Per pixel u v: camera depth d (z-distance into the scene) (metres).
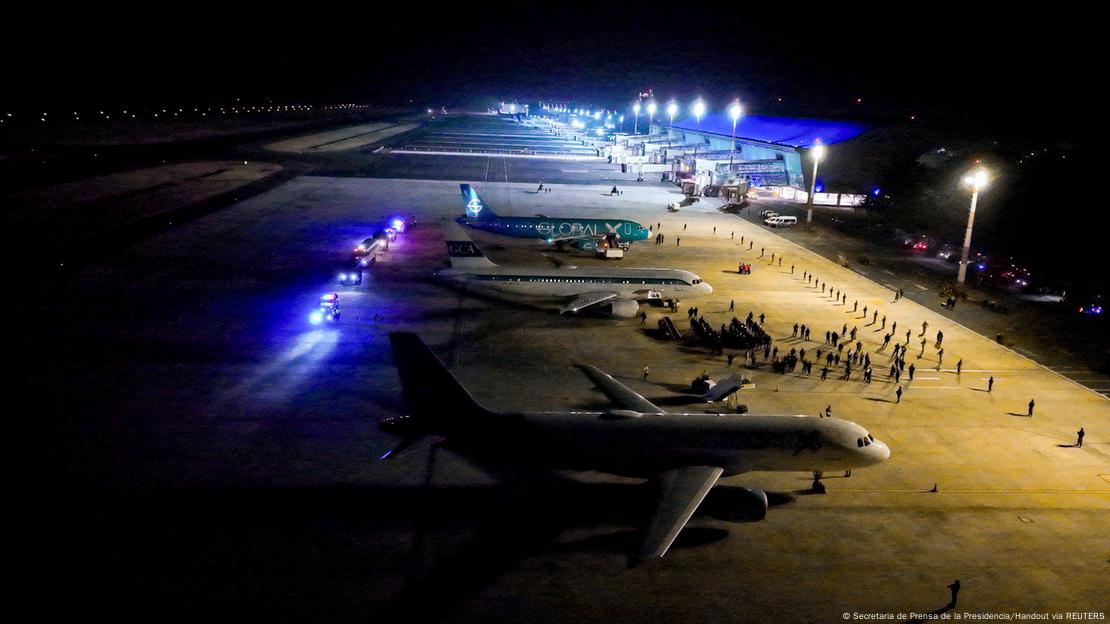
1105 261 85.88
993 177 116.69
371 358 56.25
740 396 51.12
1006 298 82.88
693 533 34.12
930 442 44.59
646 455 34.97
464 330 64.44
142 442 40.91
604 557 31.78
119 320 63.22
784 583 30.39
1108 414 49.88
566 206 144.88
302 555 31.14
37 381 49.16
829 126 176.88
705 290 74.19
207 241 97.31
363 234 105.94
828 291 83.81
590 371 46.06
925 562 32.16
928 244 110.19
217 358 55.00
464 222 105.31
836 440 35.53
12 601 27.52
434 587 29.36
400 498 36.09
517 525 34.03
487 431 35.31
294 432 42.84
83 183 144.75
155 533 32.31
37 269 79.19
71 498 34.88
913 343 65.25
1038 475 40.72
